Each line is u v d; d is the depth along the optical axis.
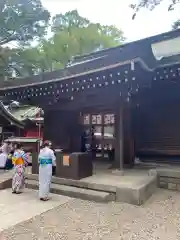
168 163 8.14
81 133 9.70
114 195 5.63
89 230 4.08
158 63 6.63
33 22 20.84
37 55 21.03
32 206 5.25
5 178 7.31
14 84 8.70
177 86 7.89
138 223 4.38
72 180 6.30
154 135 8.42
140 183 5.87
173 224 4.34
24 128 15.07
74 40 22.45
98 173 7.17
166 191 6.45
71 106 8.82
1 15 19.39
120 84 6.59
